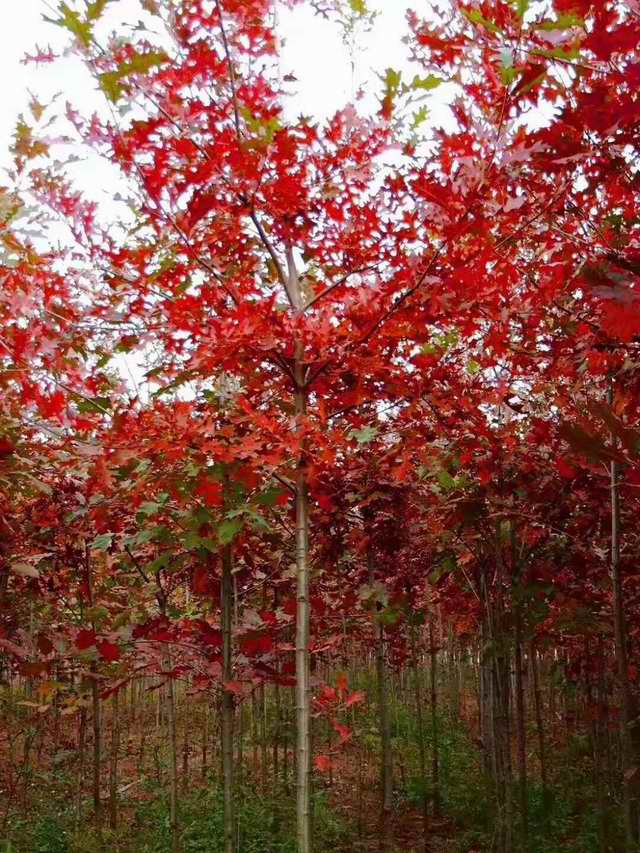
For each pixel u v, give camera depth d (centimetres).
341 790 870
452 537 494
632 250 198
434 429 350
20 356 244
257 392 308
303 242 278
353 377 302
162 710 1361
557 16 154
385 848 596
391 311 258
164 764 1074
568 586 447
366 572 600
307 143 257
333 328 259
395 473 345
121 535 416
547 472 415
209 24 227
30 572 404
